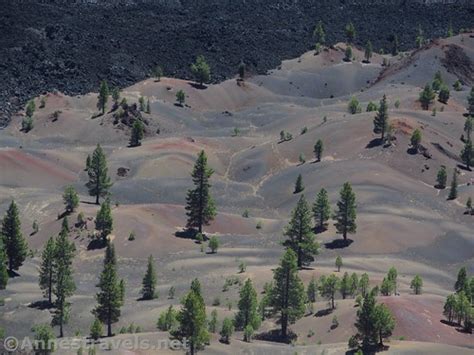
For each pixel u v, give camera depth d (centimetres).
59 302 16538
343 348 14550
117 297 15950
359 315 14625
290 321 16925
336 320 16612
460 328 16575
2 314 17050
